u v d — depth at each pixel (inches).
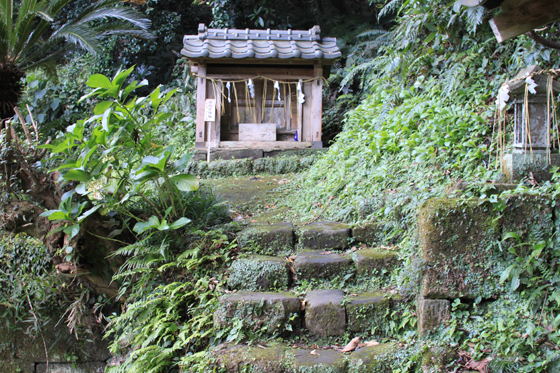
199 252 121.5
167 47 424.8
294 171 239.5
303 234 132.6
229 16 386.9
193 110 331.9
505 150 131.6
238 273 115.3
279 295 108.3
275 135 270.1
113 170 123.0
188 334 106.9
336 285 115.4
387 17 391.9
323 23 435.2
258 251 129.8
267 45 269.7
